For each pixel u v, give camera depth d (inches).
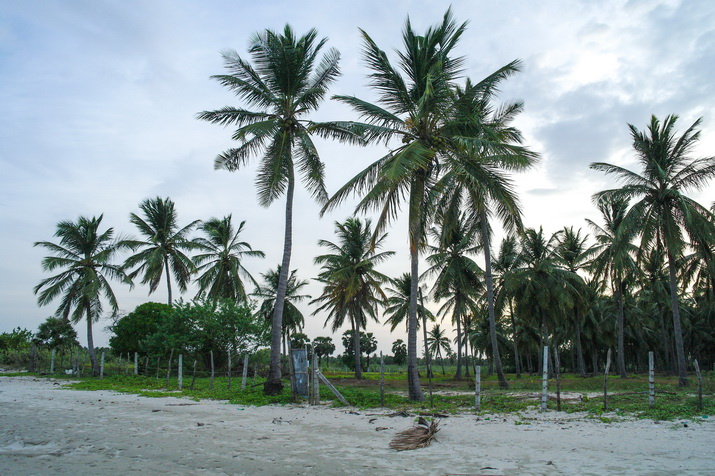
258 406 609.9
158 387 928.9
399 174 545.0
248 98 762.8
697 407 519.5
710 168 826.8
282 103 765.9
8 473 261.3
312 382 634.8
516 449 316.2
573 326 1847.9
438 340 2957.7
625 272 1185.4
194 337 1166.3
